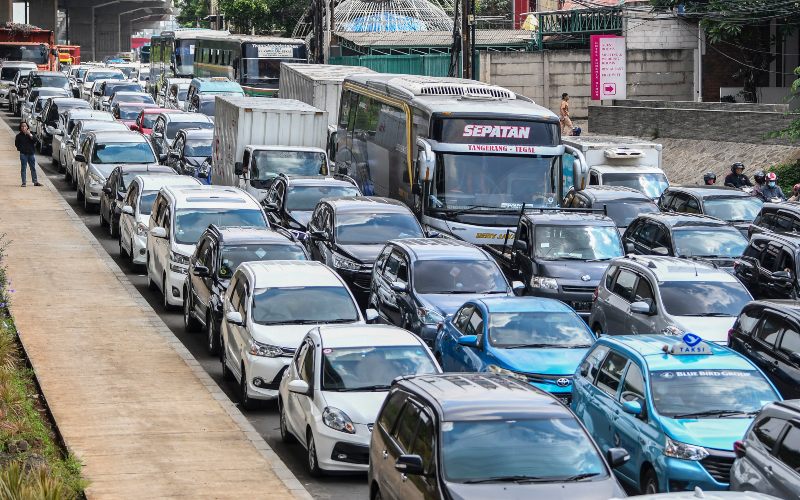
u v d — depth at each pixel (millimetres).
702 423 30781
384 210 60281
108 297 59344
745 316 41062
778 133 85938
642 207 69562
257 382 41281
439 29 169250
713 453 29734
